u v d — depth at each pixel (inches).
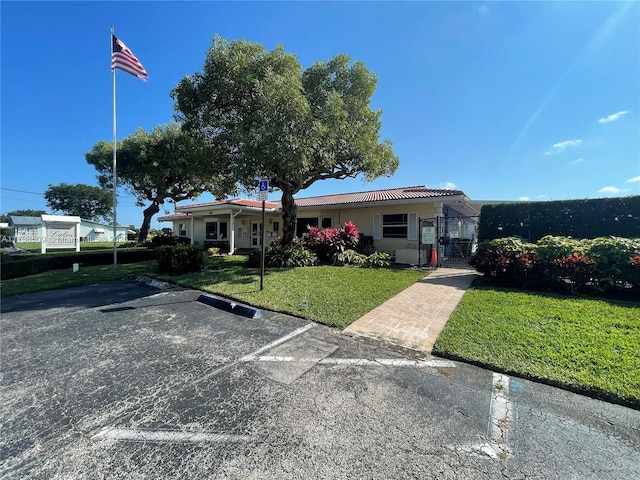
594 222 388.8
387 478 69.0
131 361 134.4
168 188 820.0
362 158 396.8
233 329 176.7
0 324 189.2
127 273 382.0
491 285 290.8
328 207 598.2
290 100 302.2
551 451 77.9
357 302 227.1
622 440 82.4
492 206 456.1
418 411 95.7
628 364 119.7
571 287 251.4
